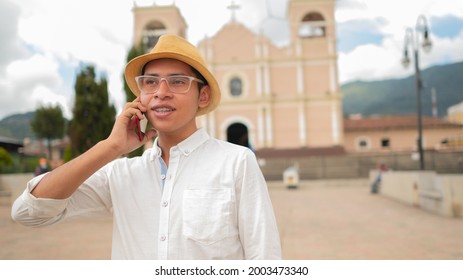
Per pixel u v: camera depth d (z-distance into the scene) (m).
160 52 1.45
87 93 10.80
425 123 34.38
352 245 6.04
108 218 9.01
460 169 25.30
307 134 29.27
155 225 1.41
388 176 14.64
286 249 5.80
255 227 1.37
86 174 1.34
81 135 10.70
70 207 1.49
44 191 1.32
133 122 1.49
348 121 36.44
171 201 1.40
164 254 1.35
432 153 26.19
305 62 29.91
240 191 1.40
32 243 6.39
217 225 1.34
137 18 29.36
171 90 1.46
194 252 1.34
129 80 1.65
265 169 26.72
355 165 26.28
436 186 10.04
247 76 30.08
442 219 8.46
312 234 7.08
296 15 30.06
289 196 15.70
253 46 30.31
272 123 29.53
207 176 1.41
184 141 1.48
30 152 31.86
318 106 29.56
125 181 1.49
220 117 29.91
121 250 1.46
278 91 29.91
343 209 10.90
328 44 29.77
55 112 28.11
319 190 19.00
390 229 7.44
